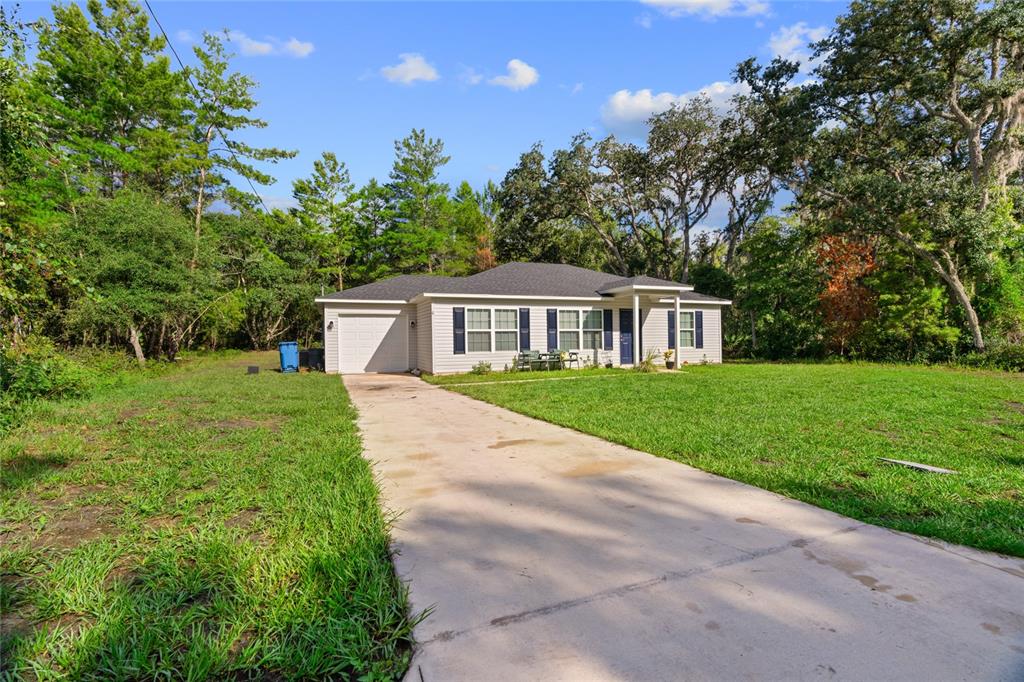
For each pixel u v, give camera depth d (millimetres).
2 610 2258
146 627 2096
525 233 34062
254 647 1982
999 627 2137
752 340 22625
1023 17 15008
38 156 11742
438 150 36531
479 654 1981
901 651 1974
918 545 2992
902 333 17297
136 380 11883
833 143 22047
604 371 15117
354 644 2014
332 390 10266
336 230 34188
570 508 3656
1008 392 9414
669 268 34375
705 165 28969
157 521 3309
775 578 2588
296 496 3717
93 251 13445
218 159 27109
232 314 24812
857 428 6273
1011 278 15875
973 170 17656
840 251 19078
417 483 4277
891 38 17656
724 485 4172
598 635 2100
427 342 15133
